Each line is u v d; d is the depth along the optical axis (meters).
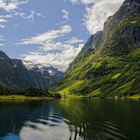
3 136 90.62
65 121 124.56
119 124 110.75
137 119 126.25
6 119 132.25
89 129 101.06
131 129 98.62
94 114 150.38
